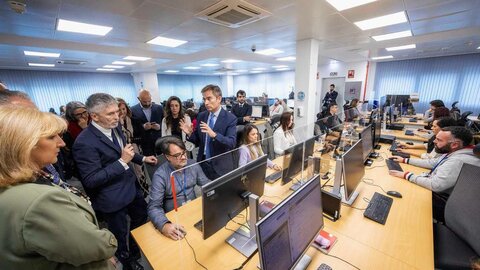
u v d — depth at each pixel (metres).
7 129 0.57
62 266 0.66
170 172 1.52
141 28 3.12
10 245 0.57
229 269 0.99
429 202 1.56
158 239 1.20
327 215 1.38
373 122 2.79
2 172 0.58
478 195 1.29
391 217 1.38
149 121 3.32
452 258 1.25
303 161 1.76
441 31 3.65
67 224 0.63
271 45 4.65
